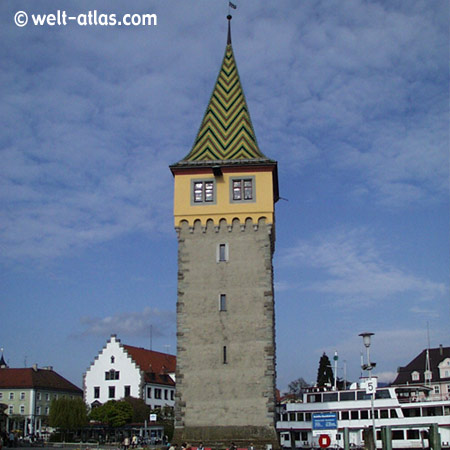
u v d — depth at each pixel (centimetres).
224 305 5869
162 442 10919
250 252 5978
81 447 9544
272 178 6178
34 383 14438
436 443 3559
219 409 5597
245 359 5700
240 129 6606
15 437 9956
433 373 15375
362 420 8262
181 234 6088
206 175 6216
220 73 7069
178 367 5750
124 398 12194
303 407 8700
